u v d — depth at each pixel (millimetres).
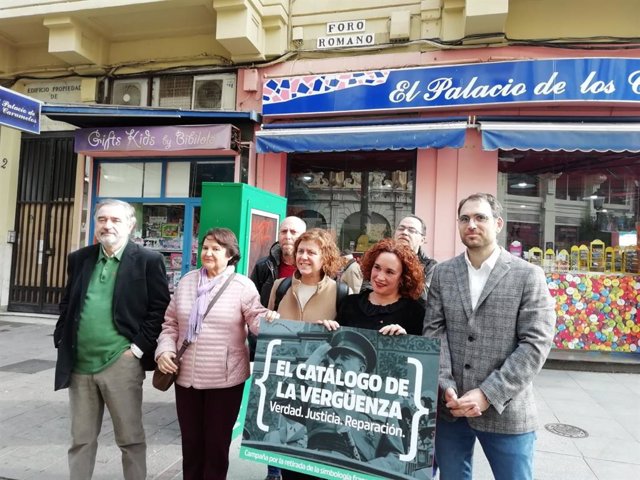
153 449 3287
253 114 6418
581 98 5379
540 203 6008
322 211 6684
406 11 6215
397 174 6453
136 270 2537
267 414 2100
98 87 7449
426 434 1883
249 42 6418
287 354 2137
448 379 1940
